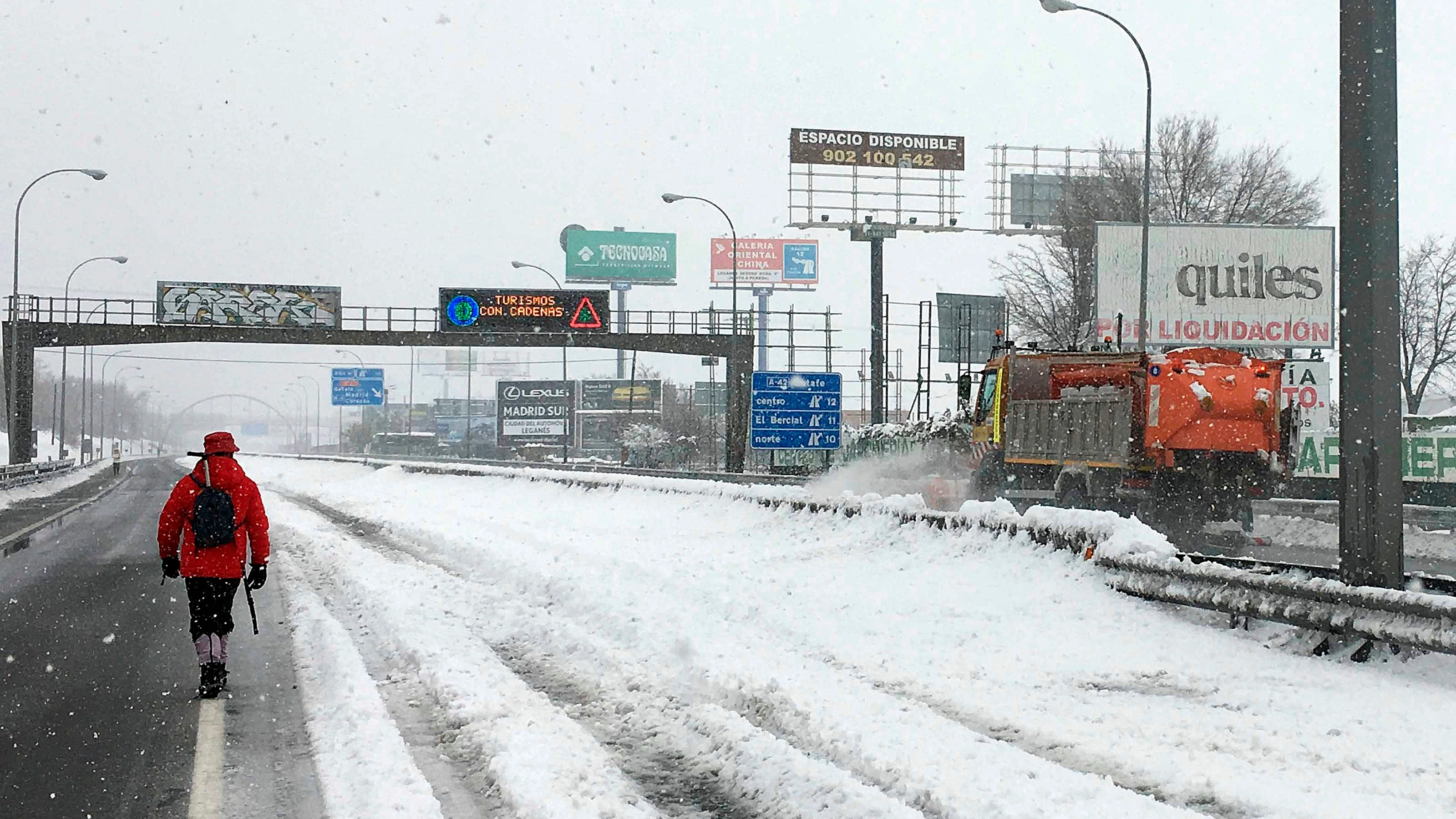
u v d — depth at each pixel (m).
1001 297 66.19
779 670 8.70
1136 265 43.84
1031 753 6.70
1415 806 5.58
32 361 49.00
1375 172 9.19
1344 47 9.37
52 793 6.54
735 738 7.07
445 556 18.00
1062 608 10.63
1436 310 52.91
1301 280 44.06
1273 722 7.14
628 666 9.29
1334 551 19.64
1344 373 9.30
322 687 8.98
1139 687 8.17
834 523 17.16
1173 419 20.05
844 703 7.67
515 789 6.22
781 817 5.91
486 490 38.56
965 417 28.33
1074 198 57.53
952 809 5.65
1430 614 7.99
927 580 12.34
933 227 59.25
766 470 50.03
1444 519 23.02
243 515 8.99
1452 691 7.69
